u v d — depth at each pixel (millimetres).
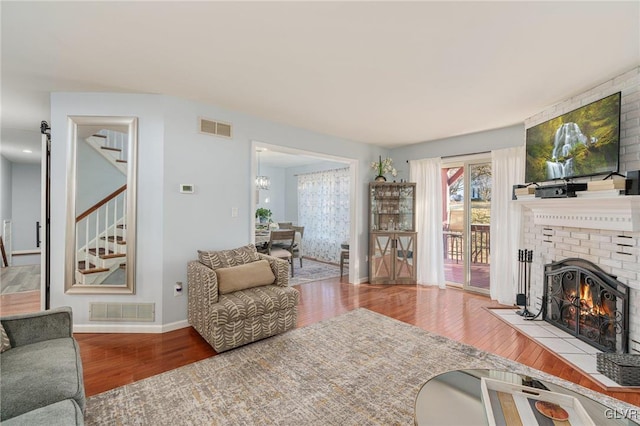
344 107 3330
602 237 2627
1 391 1284
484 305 3879
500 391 1456
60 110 2924
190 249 3209
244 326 2662
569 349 2619
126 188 3035
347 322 3281
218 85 2777
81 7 1678
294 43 2059
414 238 4965
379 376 2221
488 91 2855
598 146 2590
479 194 4512
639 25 1813
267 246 5391
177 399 1939
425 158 5051
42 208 2963
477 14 1727
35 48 2125
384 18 1773
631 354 2260
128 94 2990
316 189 7348
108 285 2998
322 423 1740
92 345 2711
